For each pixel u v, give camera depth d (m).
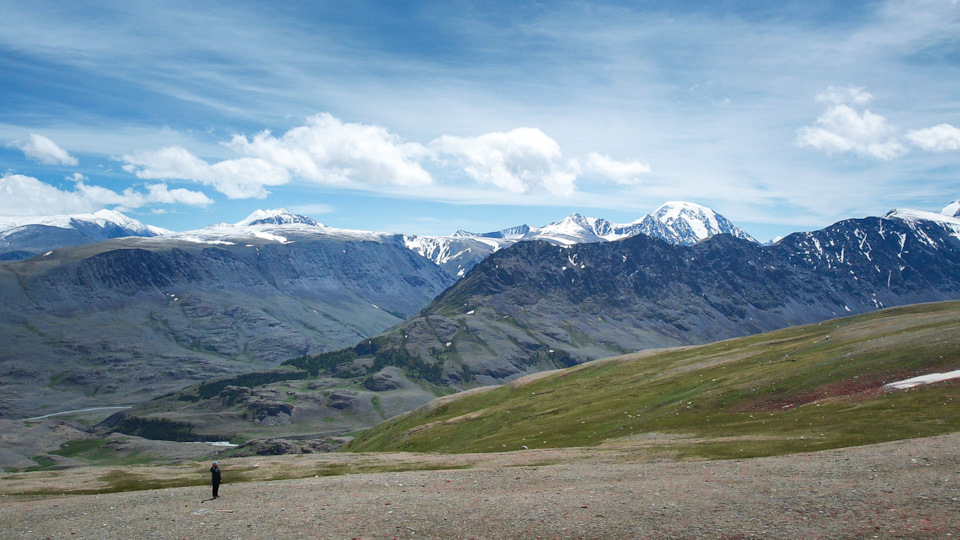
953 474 40.94
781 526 33.34
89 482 90.06
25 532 48.97
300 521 43.88
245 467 97.38
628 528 35.50
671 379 140.38
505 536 36.19
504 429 133.38
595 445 90.00
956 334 101.88
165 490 70.00
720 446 69.50
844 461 49.41
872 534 30.84
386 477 67.25
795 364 116.25
